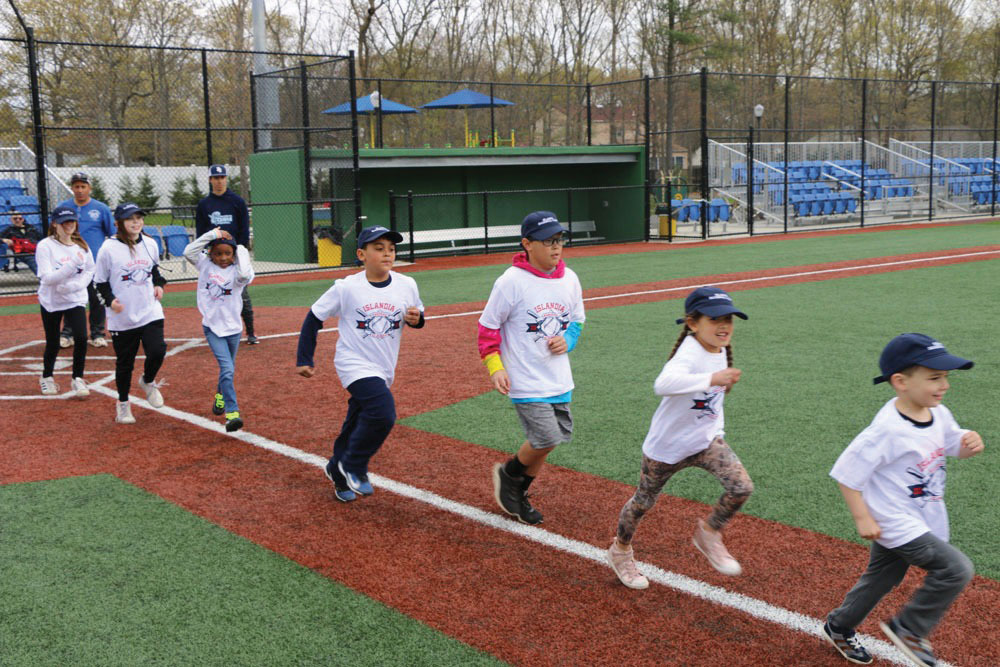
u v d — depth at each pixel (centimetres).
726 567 410
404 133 3225
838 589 420
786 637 379
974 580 423
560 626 391
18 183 2211
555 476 588
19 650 377
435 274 1858
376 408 527
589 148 2523
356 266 2041
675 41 4666
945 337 1006
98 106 3331
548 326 480
